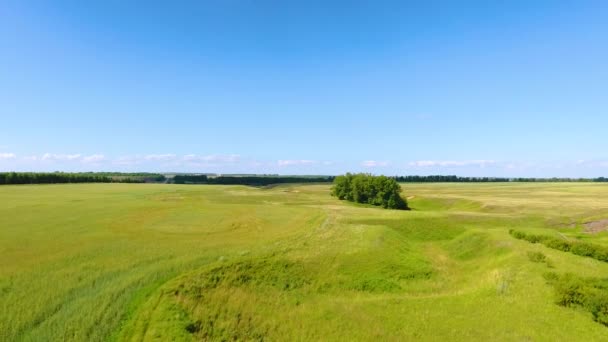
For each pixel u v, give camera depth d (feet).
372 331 61.36
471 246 119.34
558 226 165.58
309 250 102.63
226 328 59.98
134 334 53.93
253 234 126.62
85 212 158.10
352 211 196.95
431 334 60.08
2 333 52.85
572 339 56.54
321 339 59.26
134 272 77.82
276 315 66.64
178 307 61.67
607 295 64.54
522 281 78.33
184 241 109.50
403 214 185.26
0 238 104.22
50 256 87.30
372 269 93.15
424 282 90.27
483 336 58.70
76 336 53.01
